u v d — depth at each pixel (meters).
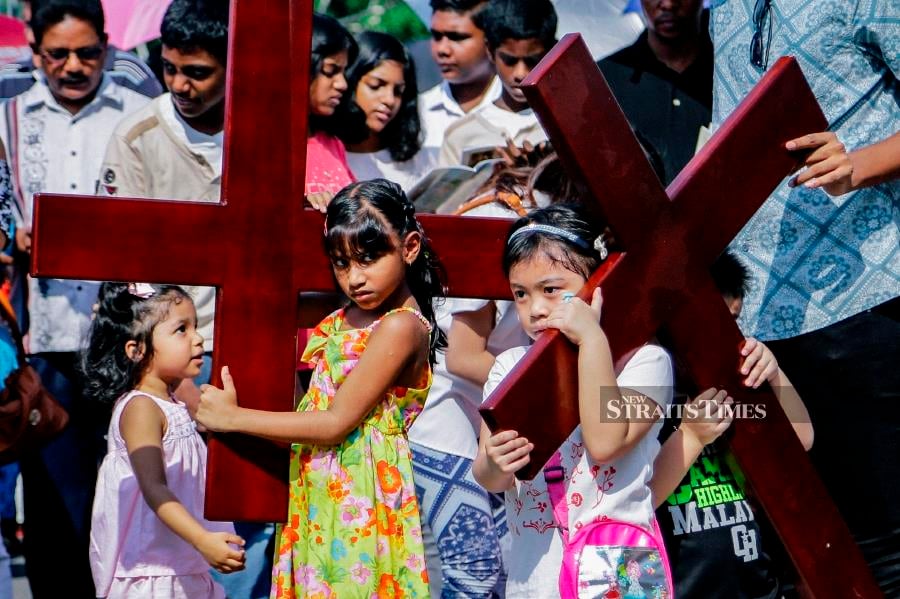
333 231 5.57
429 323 5.96
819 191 6.77
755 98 5.58
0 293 8.42
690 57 9.37
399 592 5.75
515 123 9.62
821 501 5.86
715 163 5.49
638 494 5.55
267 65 5.45
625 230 5.27
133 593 7.12
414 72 9.64
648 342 5.63
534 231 5.57
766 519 6.01
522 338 7.96
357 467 5.73
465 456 7.78
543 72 4.98
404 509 5.82
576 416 5.20
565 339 5.17
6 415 8.20
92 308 9.20
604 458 5.20
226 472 5.44
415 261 5.91
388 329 5.73
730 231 5.56
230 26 5.44
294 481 5.80
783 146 5.65
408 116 9.64
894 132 6.72
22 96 9.40
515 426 5.07
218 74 9.10
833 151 5.65
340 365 5.82
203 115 9.21
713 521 6.23
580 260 5.54
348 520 5.68
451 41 9.55
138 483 7.06
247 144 5.43
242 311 5.45
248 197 5.44
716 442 6.13
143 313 7.38
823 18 6.66
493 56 9.46
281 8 5.45
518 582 5.66
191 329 7.52
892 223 6.73
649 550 5.50
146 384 7.46
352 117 9.50
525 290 5.62
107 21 9.48
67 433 9.18
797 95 5.66
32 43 9.34
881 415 6.81
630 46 9.49
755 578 6.26
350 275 5.64
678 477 5.78
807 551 5.83
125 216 5.29
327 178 9.20
